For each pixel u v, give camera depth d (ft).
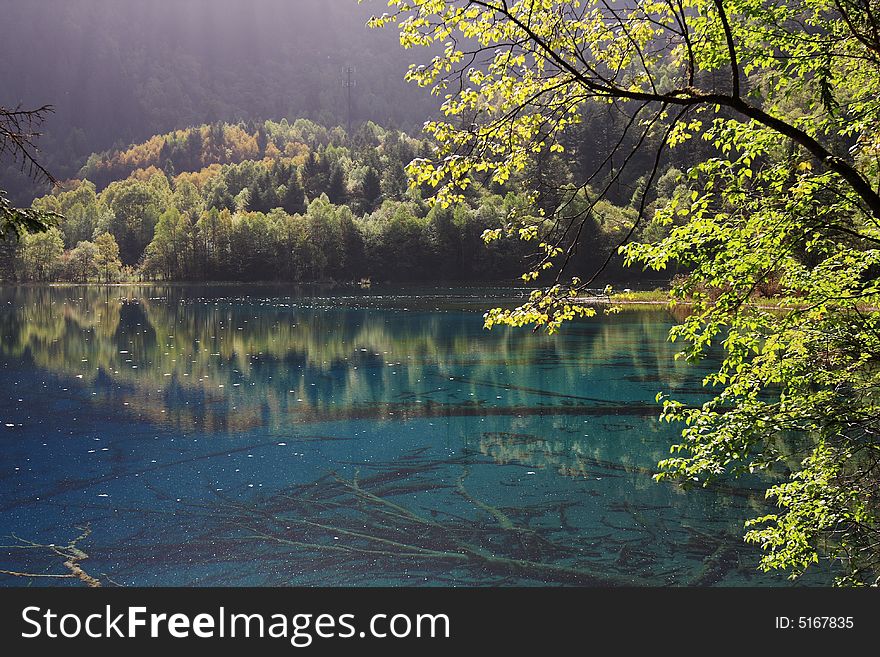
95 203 440.04
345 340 94.43
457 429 46.19
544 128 17.66
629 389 57.82
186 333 104.27
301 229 302.25
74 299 188.03
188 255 310.86
